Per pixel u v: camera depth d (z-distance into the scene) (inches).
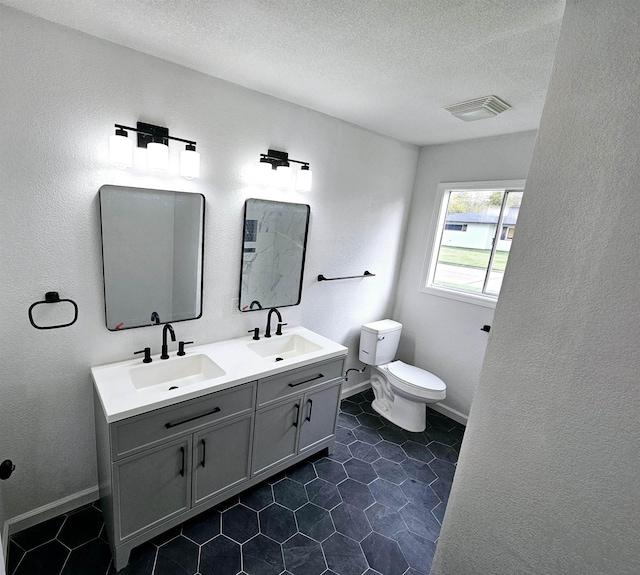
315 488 83.9
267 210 88.5
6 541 62.7
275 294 96.9
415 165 124.5
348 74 68.6
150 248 71.6
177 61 66.3
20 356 61.2
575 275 36.1
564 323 37.3
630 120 31.7
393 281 132.9
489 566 46.3
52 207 59.5
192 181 74.2
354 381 131.6
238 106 77.3
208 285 82.7
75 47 56.7
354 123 101.0
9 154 54.5
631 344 32.6
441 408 124.6
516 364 41.7
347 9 47.6
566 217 36.6
